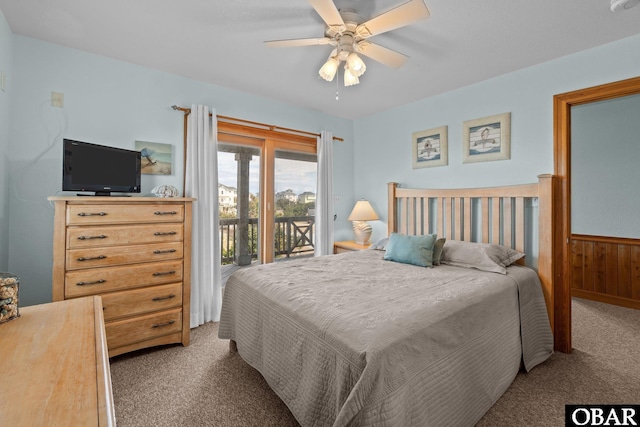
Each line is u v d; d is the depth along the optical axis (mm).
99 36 2205
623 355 2291
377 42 2217
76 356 841
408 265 2506
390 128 3805
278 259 3719
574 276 3766
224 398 1788
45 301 2303
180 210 2424
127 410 1680
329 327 1330
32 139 2238
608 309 3279
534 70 2564
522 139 2635
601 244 3553
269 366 1680
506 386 1782
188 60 2570
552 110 2461
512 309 1969
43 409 617
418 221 3367
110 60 2539
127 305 2182
